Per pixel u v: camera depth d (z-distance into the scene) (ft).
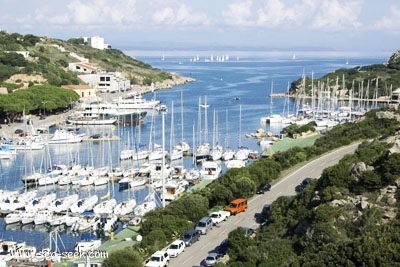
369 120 542.57
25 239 359.25
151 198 422.41
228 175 392.06
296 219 288.92
